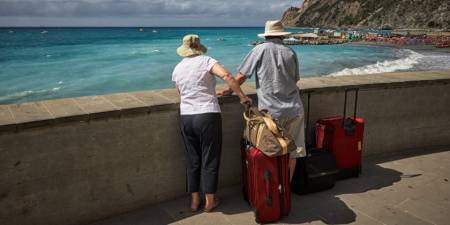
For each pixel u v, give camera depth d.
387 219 3.26
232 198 3.66
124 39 85.38
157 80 23.62
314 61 35.22
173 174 3.55
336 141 3.88
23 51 47.59
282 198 3.21
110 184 3.20
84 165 3.02
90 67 30.03
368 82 4.41
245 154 3.43
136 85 21.98
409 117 4.84
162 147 3.41
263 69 3.22
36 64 32.38
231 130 3.74
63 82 22.80
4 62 33.88
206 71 3.10
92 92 19.88
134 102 3.29
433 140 5.11
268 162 3.07
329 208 3.45
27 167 2.77
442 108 5.04
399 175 4.17
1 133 2.61
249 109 3.20
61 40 79.06
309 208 3.45
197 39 3.22
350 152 3.99
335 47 59.81
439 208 3.46
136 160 3.29
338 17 177.38
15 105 3.10
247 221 3.24
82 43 67.69
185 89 3.14
